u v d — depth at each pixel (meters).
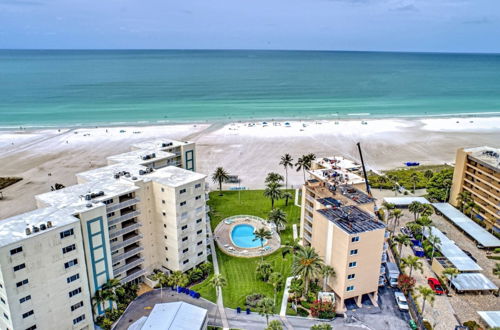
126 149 169.38
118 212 70.81
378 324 67.25
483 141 191.75
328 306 67.94
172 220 75.56
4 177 135.88
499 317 65.38
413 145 184.75
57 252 57.31
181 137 190.50
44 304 57.16
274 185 108.88
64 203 65.31
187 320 61.72
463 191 110.94
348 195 81.62
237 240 96.50
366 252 67.75
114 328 65.62
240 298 74.25
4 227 56.28
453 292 76.12
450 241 91.75
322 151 172.62
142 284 78.56
